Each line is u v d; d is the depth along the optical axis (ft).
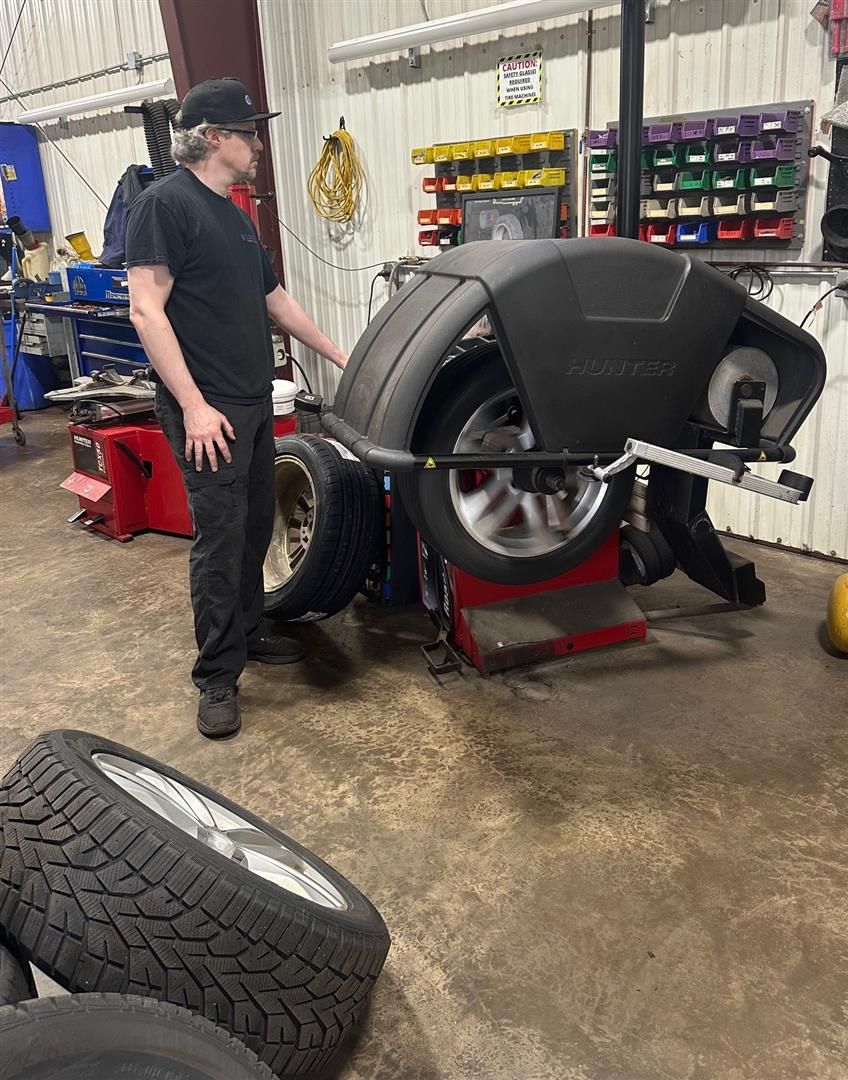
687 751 7.97
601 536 8.79
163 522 13.84
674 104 12.21
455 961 5.79
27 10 23.84
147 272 7.35
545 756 7.95
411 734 8.36
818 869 6.49
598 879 6.46
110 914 4.12
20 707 9.04
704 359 7.63
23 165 25.41
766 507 12.71
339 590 9.98
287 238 18.99
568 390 7.30
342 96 16.88
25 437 20.47
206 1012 4.23
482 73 14.51
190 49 16.90
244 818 6.13
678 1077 4.97
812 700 8.72
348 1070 5.09
